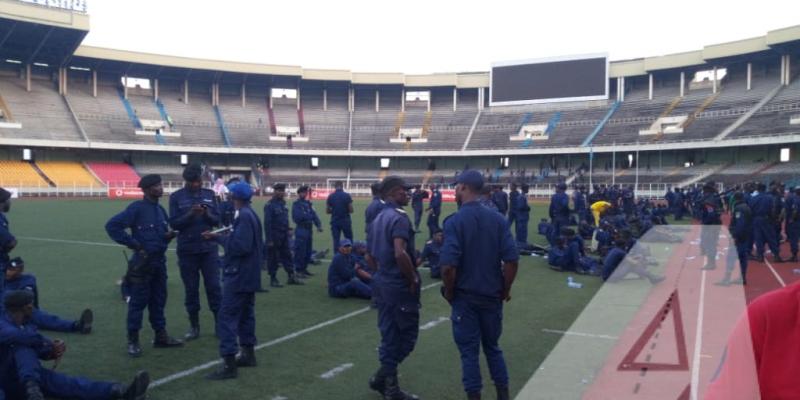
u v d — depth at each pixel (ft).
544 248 48.62
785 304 4.96
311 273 38.78
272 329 24.35
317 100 207.62
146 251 20.75
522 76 186.09
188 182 22.35
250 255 18.86
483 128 189.98
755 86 160.25
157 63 179.01
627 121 169.99
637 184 142.82
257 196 168.04
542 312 27.27
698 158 158.51
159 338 21.65
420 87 202.18
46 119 160.25
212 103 196.65
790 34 143.54
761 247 44.16
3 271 22.56
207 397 16.70
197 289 22.98
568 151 166.40
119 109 177.99
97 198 138.31
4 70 168.04
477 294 15.39
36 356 15.69
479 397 15.14
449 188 158.20
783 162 141.18
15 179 144.36
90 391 15.90
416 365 19.72
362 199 155.84
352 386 17.69
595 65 177.17
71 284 33.68
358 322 25.62
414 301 17.04
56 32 153.79
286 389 17.39
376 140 193.57
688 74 177.78
